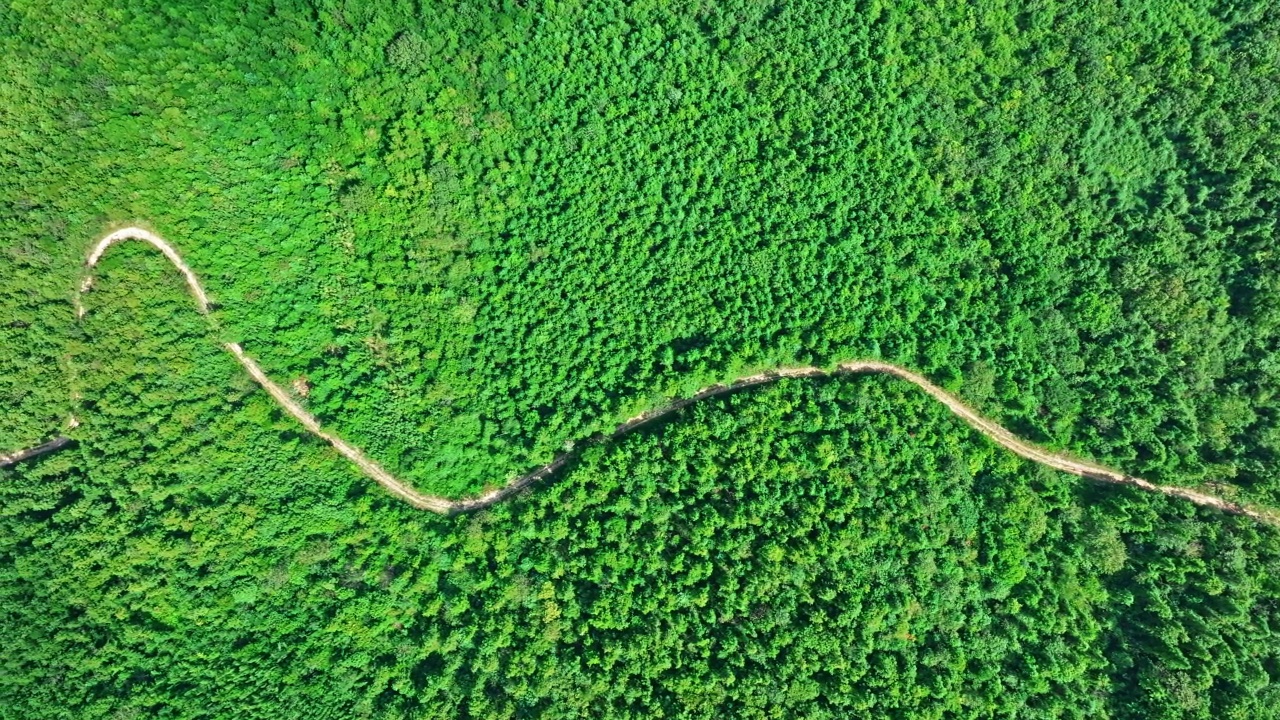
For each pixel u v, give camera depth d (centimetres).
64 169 5400
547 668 5738
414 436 6250
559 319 6588
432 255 6512
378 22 6309
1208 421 6406
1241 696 5575
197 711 5219
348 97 6381
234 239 5922
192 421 5647
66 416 5441
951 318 6606
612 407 6412
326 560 5875
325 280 6272
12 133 5309
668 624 5822
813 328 6588
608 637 5819
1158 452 6272
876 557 5912
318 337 6203
